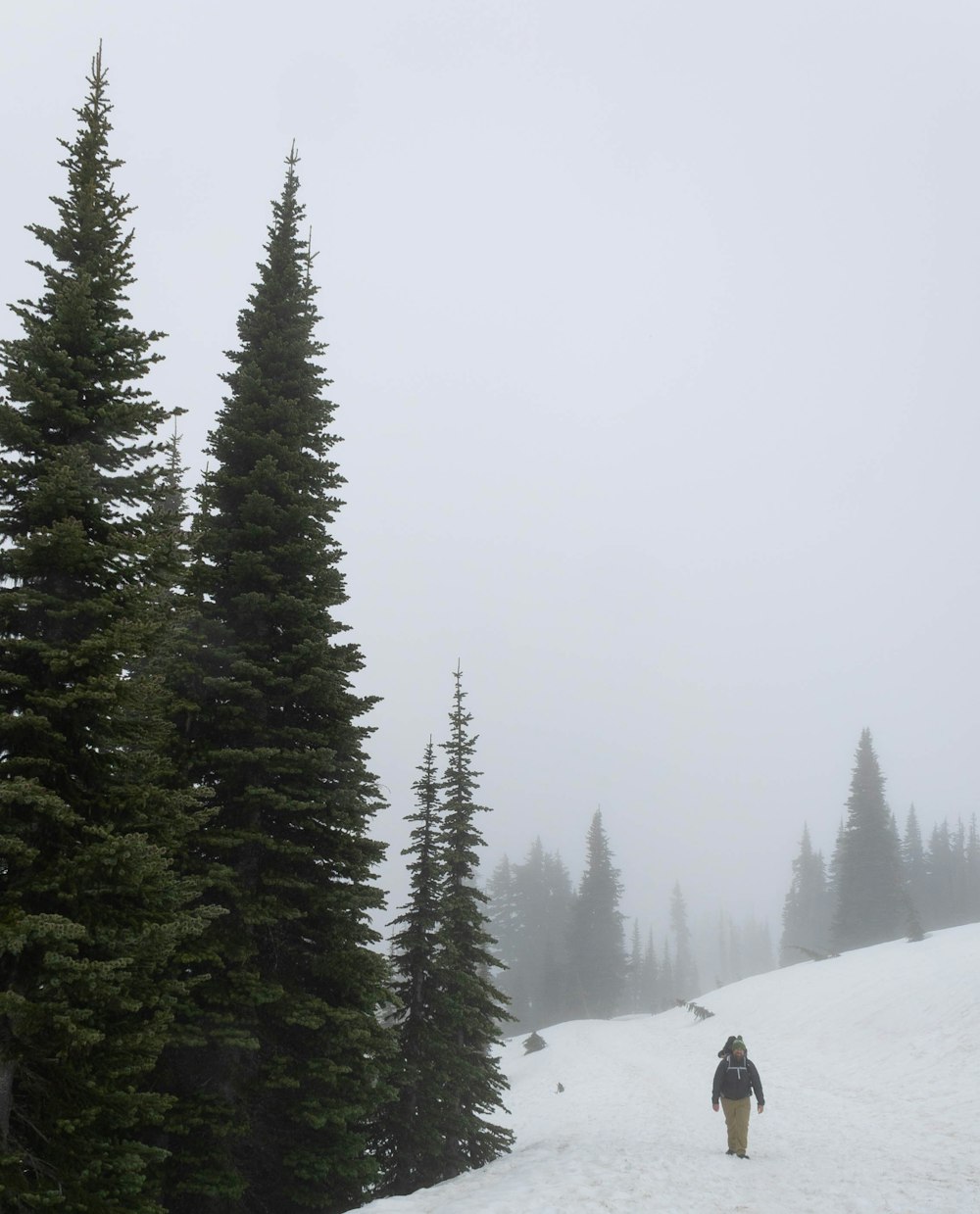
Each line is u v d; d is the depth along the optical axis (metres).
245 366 15.70
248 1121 12.56
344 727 15.00
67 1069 9.38
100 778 10.47
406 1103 18.42
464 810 22.06
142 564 10.73
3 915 8.71
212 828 13.43
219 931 12.84
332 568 15.57
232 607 14.89
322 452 16.58
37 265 11.30
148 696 10.81
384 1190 17.69
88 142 11.84
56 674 10.22
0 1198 8.55
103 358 11.41
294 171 17.09
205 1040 11.81
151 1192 11.30
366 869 14.70
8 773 9.62
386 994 14.34
